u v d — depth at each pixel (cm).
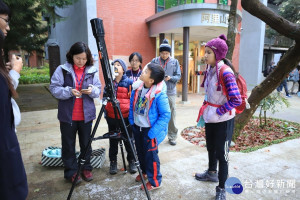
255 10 315
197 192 247
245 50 1280
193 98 923
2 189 119
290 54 342
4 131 117
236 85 208
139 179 267
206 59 223
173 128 383
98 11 800
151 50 924
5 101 118
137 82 247
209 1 969
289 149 369
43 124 524
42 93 1032
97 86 263
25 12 591
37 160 325
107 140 412
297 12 1465
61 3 550
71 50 238
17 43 948
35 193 243
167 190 250
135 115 246
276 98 485
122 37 855
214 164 266
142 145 256
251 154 347
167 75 378
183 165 310
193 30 831
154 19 852
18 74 163
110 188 254
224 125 224
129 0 852
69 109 246
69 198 212
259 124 530
